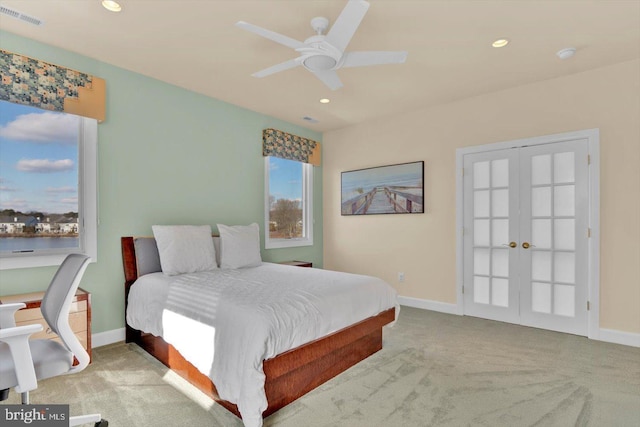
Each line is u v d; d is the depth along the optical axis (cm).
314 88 363
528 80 345
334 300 232
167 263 299
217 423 182
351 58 221
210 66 311
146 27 248
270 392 192
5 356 145
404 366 254
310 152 518
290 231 502
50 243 277
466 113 397
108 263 304
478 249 389
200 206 378
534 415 189
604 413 190
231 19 238
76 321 250
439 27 247
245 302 205
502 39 264
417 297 436
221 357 187
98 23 242
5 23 241
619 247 306
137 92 325
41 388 217
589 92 321
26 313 232
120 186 314
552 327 340
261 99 396
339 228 524
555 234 340
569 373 241
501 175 373
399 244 455
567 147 333
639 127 298
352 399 207
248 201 430
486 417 187
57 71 271
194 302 224
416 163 436
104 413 190
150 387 219
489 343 303
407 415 190
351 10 181
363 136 495
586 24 244
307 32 254
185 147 364
